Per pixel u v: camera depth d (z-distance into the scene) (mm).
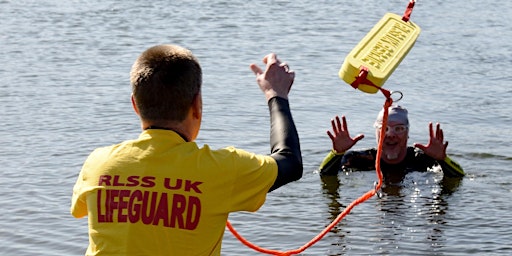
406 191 8711
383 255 6758
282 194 8477
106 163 3252
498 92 13656
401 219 7723
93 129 10906
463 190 8750
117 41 18125
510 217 7785
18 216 7582
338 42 18312
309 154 10086
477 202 8305
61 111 11883
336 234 7266
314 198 8383
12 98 12688
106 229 3166
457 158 9992
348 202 8266
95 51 16953
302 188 8734
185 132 3281
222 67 15406
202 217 3160
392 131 9383
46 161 9414
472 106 12680
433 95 13422
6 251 6785
